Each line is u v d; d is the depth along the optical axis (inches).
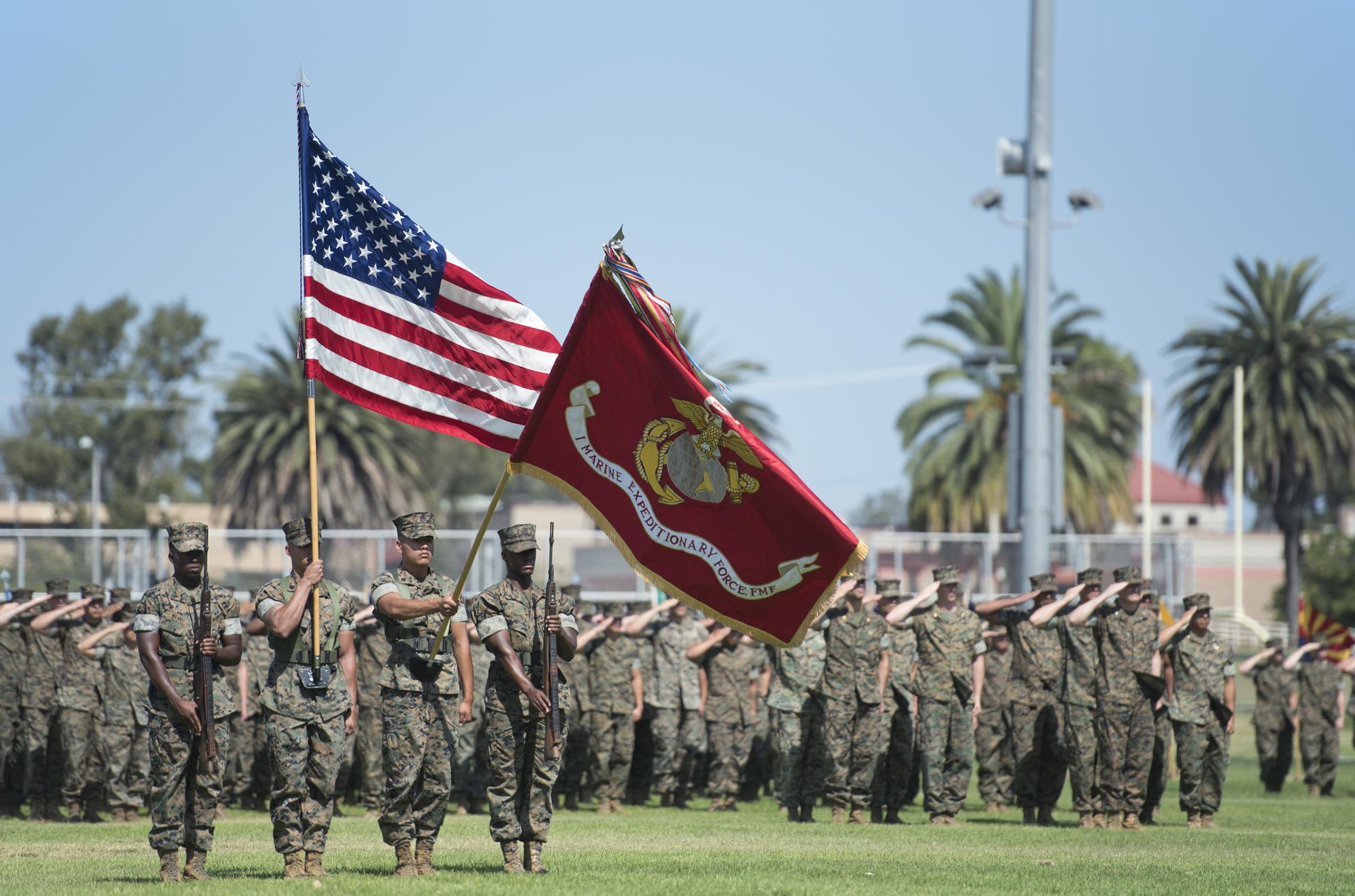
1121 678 1935.3
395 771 1258.0
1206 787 2023.9
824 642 2032.5
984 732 2278.5
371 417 6579.7
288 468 6284.5
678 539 1293.1
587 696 2240.4
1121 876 1339.8
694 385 1296.8
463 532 3602.4
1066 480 6820.9
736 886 1196.5
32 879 1238.9
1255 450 6771.7
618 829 1814.7
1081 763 1947.6
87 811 2084.2
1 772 2148.1
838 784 1967.3
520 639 1283.2
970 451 6879.9
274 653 1248.2
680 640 2324.1
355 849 1530.5
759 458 1273.4
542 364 1423.5
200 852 1228.5
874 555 3698.3
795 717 2020.2
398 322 1380.4
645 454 1305.4
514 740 1278.3
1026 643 2080.5
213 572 3531.0
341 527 6471.5
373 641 2054.6
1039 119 2947.8
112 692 2037.4
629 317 1316.4
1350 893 1253.1
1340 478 7337.6
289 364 6510.8
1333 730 2706.7
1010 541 3710.6
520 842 1551.4
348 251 1374.3
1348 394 6865.2
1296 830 1946.4
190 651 1220.5
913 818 2138.3
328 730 1245.1
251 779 2155.5
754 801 2486.5
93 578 3444.9
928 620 2000.5
